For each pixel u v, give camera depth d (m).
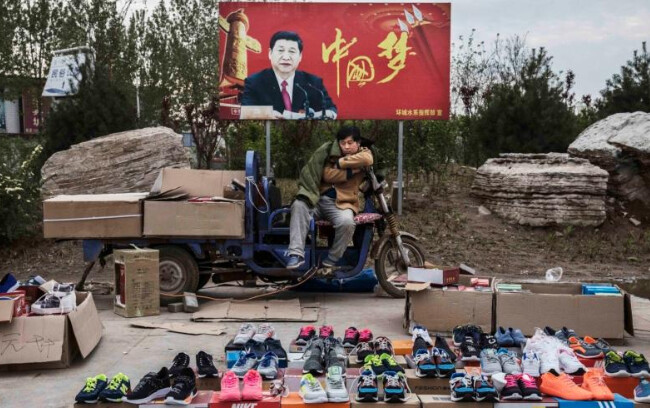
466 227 10.84
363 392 4.02
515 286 6.04
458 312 5.83
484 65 17.34
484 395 4.00
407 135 12.07
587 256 9.88
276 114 10.70
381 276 7.55
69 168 10.06
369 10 10.62
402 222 10.89
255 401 4.03
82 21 15.08
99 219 6.94
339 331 6.07
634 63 14.13
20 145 11.74
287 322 6.43
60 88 11.87
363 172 7.28
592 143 11.63
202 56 17.23
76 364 5.10
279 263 7.34
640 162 11.39
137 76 15.76
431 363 4.39
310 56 10.67
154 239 7.11
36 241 10.05
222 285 8.39
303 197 7.00
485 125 12.77
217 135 13.94
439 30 10.62
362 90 10.70
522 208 10.88
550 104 12.39
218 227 6.89
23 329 4.92
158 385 4.11
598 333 5.70
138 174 10.11
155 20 17.91
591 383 4.21
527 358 4.47
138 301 6.62
